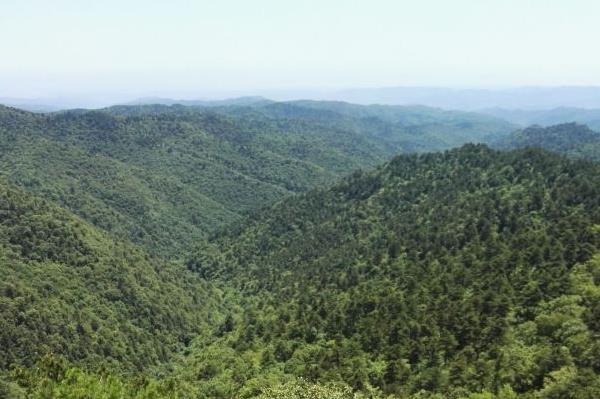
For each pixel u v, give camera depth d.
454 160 196.38
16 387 88.69
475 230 137.00
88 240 165.50
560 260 107.94
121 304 147.00
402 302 114.56
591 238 111.50
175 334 153.75
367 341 106.19
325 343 114.81
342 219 195.75
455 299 109.75
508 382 80.38
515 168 168.50
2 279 126.88
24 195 169.62
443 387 85.88
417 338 100.88
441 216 156.75
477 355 90.31
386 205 189.25
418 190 186.75
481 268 117.31
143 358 133.75
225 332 150.12
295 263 186.75
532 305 97.62
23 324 115.75
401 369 93.62
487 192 160.50
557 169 158.50
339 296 134.88
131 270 164.62
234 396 105.88
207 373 123.50
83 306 137.12
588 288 93.69
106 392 88.44
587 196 136.25
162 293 165.88
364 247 162.62
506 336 91.12
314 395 87.25
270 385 98.56
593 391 70.81
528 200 142.50
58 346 117.06
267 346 125.38
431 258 133.75
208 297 185.38
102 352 124.94
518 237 123.06
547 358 80.44
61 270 145.25
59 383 91.06
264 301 164.88
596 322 85.06
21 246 144.62
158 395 91.50
